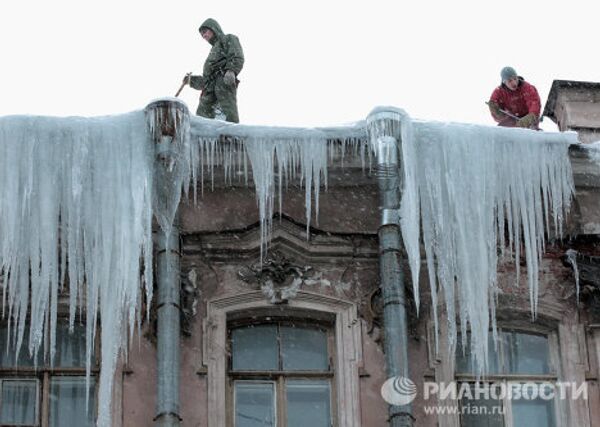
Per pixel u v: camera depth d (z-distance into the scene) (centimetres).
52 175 2362
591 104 2688
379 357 2359
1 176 2352
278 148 2434
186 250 2394
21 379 2323
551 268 2455
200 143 2423
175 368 2280
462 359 2397
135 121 2392
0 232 2331
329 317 2394
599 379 2394
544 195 2473
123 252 2330
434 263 2419
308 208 2405
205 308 2369
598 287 2434
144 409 2291
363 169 2455
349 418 2320
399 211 2397
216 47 2738
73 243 2342
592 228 2500
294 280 2394
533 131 2488
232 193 2447
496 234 2453
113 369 2267
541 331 2436
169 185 2361
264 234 2409
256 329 2391
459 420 2355
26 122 2375
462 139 2456
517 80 2756
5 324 2358
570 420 2375
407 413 2291
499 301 2423
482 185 2442
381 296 2384
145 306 2347
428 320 2391
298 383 2358
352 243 2420
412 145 2431
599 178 2514
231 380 2347
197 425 2294
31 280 2323
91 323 2300
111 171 2372
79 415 2314
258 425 2328
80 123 2383
